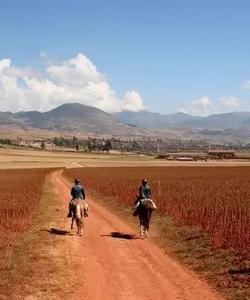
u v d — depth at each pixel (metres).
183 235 24.97
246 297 14.32
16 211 33.16
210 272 17.48
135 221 32.22
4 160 185.50
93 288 15.72
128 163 182.62
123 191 48.88
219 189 48.53
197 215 29.12
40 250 21.08
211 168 129.38
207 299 14.48
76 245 23.03
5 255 19.56
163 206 34.66
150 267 18.66
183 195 41.81
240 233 21.80
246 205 33.00
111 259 20.14
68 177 90.06
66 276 17.08
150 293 15.19
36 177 90.12
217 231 22.97
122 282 16.48
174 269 18.27
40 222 30.14
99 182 65.75
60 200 47.16
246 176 82.19
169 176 82.94
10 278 16.30
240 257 18.83
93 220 32.94
